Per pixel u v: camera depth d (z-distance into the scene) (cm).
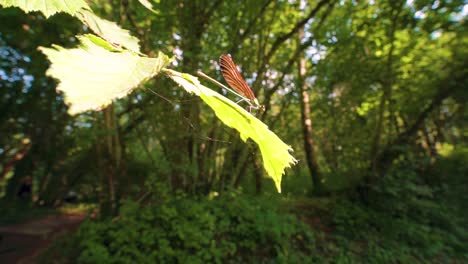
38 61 357
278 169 87
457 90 784
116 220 571
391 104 866
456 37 732
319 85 795
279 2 643
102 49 74
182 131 562
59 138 875
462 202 793
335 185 898
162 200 611
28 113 702
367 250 617
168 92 440
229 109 79
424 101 862
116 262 454
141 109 619
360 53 765
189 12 567
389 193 738
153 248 496
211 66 602
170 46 585
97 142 682
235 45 610
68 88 50
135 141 838
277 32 749
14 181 949
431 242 650
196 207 572
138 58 71
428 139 963
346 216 718
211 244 514
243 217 607
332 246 617
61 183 1069
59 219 843
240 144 631
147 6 174
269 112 712
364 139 909
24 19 284
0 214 819
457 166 894
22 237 669
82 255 459
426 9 661
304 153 1096
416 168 851
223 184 687
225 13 595
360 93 816
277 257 534
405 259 590
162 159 659
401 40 752
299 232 636
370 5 714
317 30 685
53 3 104
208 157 684
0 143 769
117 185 689
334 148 1023
